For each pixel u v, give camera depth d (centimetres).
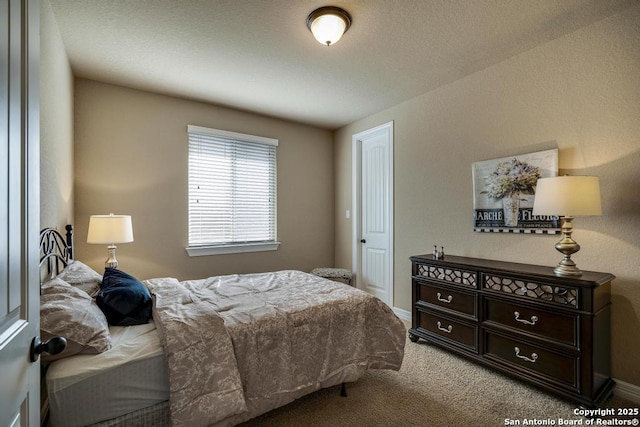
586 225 213
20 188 73
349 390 205
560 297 191
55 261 201
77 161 285
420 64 264
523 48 240
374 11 194
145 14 197
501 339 218
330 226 462
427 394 200
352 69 273
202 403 135
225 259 370
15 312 70
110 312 165
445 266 255
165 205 329
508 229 253
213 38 225
